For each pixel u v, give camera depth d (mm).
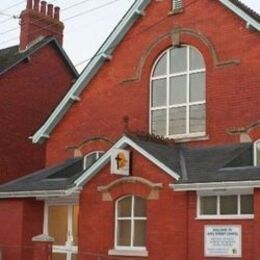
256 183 16969
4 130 29891
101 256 19500
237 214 18031
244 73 20734
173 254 18734
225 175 18016
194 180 18250
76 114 25156
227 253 17875
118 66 24094
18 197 22859
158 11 23203
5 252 22562
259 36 20625
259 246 17031
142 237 19719
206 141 21188
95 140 24203
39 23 32406
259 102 20219
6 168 29766
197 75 22031
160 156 19734
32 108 31250
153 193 19406
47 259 18203
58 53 32844
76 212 22625
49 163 25672
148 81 23078
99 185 20812
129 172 20000
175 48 22688
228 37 21312
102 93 24438
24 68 31094
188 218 18719
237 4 21203
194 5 22281
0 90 29891
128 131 20531
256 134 20000
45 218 23156
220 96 21156
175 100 22391
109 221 20359
